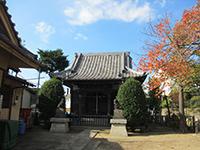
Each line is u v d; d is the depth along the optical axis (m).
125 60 16.64
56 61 26.27
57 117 9.94
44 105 10.56
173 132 10.34
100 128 11.47
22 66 8.45
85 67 16.45
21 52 6.03
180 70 7.95
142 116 9.75
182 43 9.07
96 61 17.42
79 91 14.24
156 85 8.22
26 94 18.19
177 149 6.30
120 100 10.06
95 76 14.03
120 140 7.91
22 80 9.38
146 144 7.16
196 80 10.69
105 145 6.96
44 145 6.28
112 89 14.02
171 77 8.44
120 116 9.42
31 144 6.36
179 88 10.77
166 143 7.32
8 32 6.96
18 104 9.95
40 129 10.64
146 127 11.95
